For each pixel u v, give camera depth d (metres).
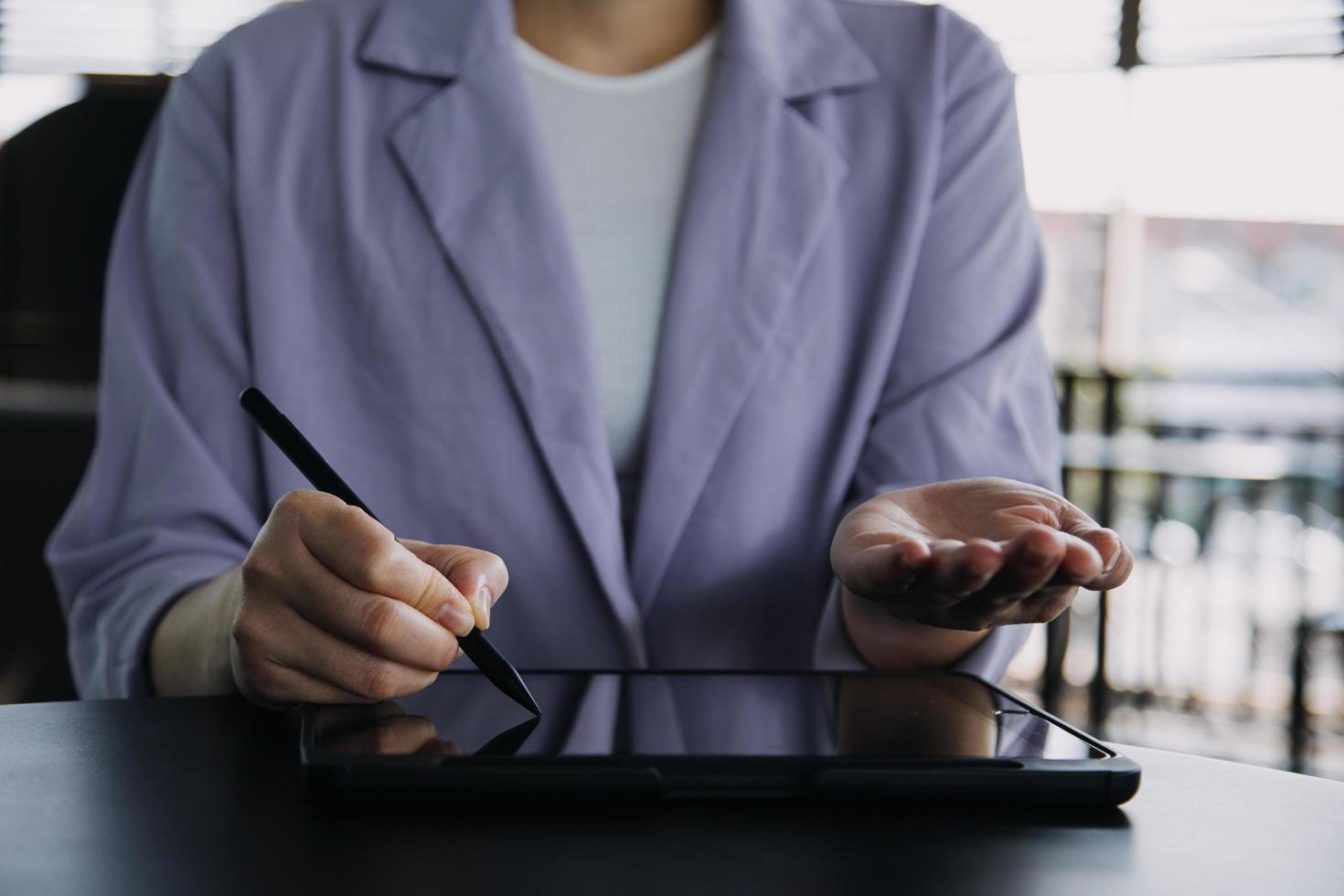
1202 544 2.69
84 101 2.22
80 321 2.24
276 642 0.55
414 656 0.54
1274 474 2.59
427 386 0.85
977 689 0.59
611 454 0.89
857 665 0.72
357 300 0.87
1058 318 3.54
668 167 0.92
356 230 0.87
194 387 0.87
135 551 0.82
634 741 0.49
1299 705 2.62
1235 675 2.72
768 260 0.87
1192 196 3.41
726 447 0.85
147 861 0.39
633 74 0.94
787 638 0.86
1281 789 0.50
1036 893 0.38
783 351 0.87
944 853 0.41
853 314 0.89
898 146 0.91
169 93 0.95
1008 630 0.70
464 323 0.86
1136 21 3.30
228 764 0.50
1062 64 3.40
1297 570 2.63
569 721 0.52
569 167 0.92
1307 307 4.52
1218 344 4.47
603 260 0.90
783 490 0.86
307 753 0.45
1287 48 3.11
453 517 0.85
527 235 0.86
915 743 0.49
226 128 0.91
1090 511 2.72
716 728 0.51
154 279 0.91
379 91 0.91
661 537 0.84
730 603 0.85
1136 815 0.46
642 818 0.44
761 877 0.38
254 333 0.86
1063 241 3.53
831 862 0.40
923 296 0.90
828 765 0.46
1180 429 2.95
